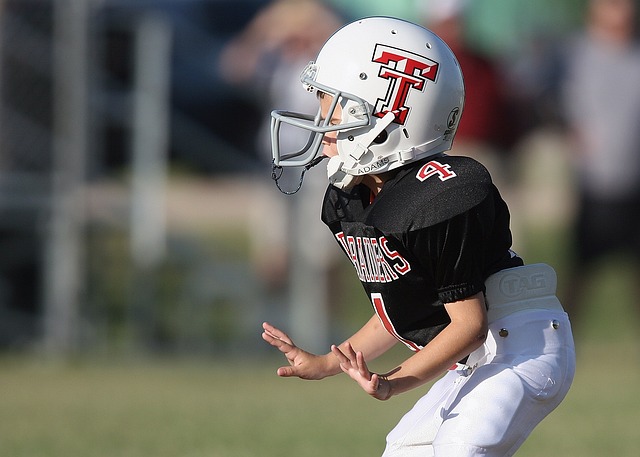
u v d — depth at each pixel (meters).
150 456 19.55
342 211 14.05
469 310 12.98
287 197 36.00
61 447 20.38
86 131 34.12
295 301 35.66
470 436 12.81
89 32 34.31
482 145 34.91
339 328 36.72
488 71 34.66
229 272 36.66
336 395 28.02
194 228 53.94
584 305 38.00
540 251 54.12
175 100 42.22
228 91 41.56
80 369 31.62
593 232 34.44
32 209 33.59
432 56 13.88
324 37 37.19
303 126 13.95
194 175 64.62
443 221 12.83
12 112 33.53
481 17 50.59
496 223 13.55
